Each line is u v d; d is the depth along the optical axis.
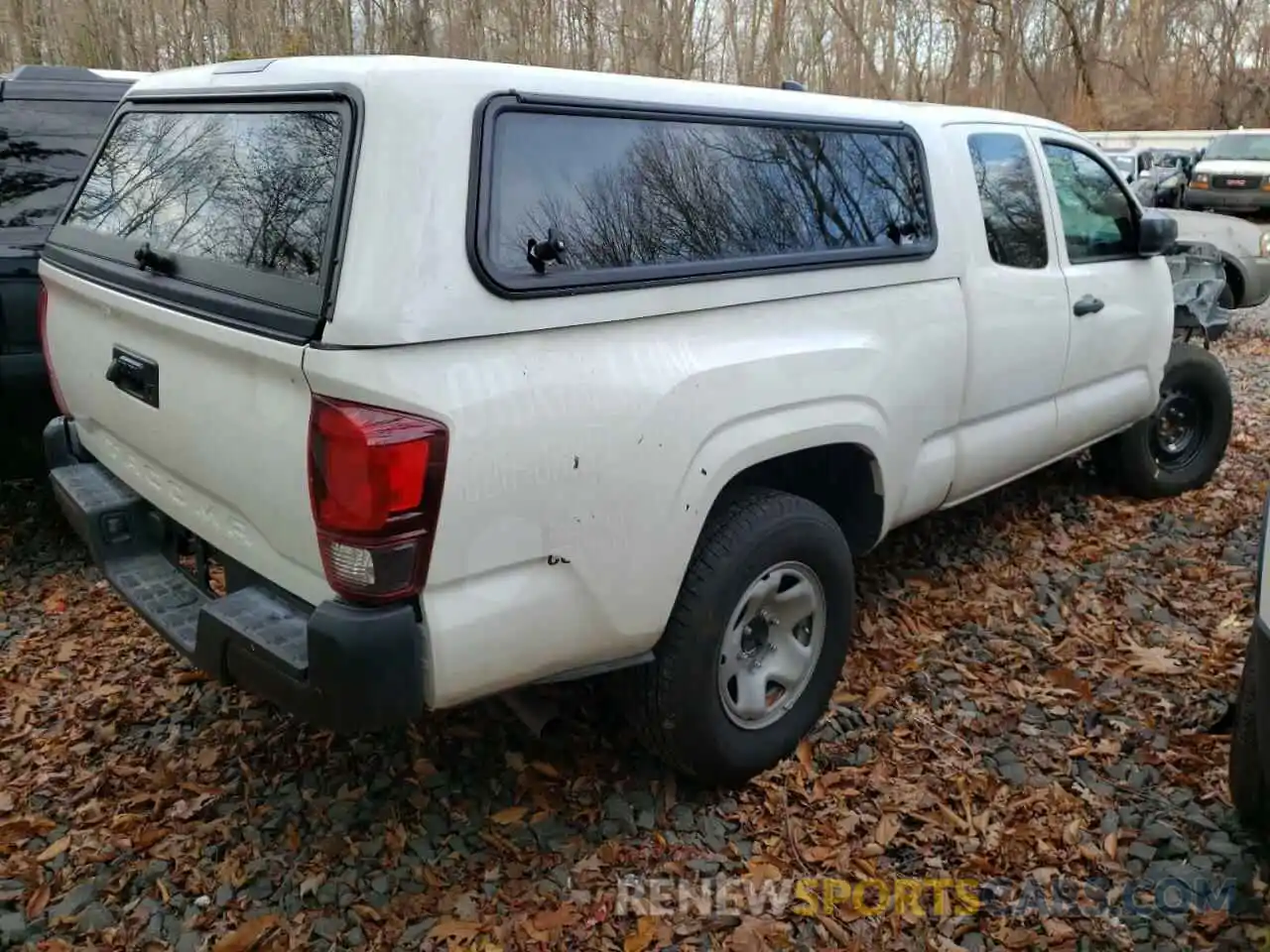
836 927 2.71
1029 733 3.51
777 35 22.61
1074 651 4.06
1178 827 3.06
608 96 2.75
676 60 19.47
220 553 2.91
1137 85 32.88
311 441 2.34
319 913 2.76
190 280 2.75
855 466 3.59
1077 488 5.68
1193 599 4.46
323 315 2.30
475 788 3.23
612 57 19.64
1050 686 3.80
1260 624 2.59
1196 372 5.52
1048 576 4.66
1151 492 5.52
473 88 2.47
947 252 3.75
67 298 3.43
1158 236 4.81
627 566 2.72
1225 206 16.19
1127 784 3.25
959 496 4.17
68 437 3.70
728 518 3.04
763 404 3.00
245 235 2.65
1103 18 33.06
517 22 18.81
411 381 2.29
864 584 4.55
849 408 3.31
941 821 3.11
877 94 26.38
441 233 2.35
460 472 2.36
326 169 2.46
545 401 2.49
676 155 2.91
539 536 2.54
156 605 3.03
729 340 2.95
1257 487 5.77
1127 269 4.84
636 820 3.10
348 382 2.25
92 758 3.40
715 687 3.02
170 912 2.76
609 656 2.83
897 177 3.63
